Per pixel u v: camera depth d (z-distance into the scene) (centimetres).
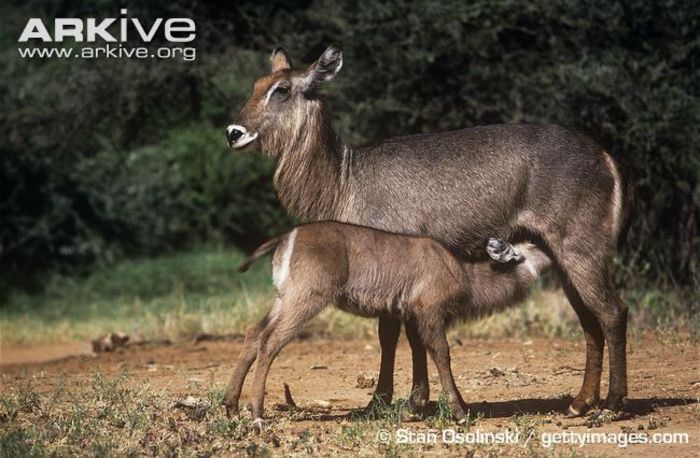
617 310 2378
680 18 4166
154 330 4488
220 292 6084
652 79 4122
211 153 7094
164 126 5562
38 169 6875
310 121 2492
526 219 2411
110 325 5569
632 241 4303
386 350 2370
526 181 2394
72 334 5434
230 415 2248
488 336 3881
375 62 4591
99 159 7262
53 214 7081
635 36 4281
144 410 2386
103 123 5069
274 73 2556
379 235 2281
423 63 4434
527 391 2689
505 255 2358
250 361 2248
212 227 7375
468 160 2405
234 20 4831
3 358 4662
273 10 4788
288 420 2295
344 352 3553
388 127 4634
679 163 4131
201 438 2114
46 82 5144
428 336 2281
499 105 4369
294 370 3133
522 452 2030
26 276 7031
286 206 2538
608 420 2291
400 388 2733
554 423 2294
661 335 3575
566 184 2386
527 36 4541
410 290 2281
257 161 6606
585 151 2422
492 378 2883
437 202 2395
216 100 5212
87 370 3331
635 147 4216
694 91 4219
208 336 4175
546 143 2414
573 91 4169
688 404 2473
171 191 7350
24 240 6919
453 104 4528
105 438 2138
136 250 7400
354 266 2248
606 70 4116
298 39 4616
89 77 4878
